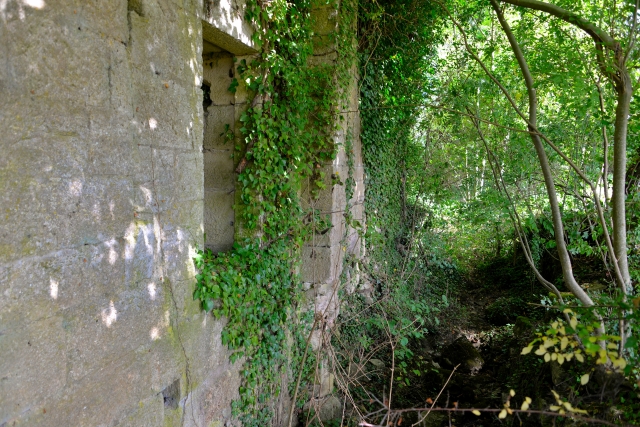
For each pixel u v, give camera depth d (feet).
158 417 8.14
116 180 7.06
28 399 5.63
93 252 6.63
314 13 16.33
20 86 5.45
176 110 8.62
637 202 15.21
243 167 12.40
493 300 27.91
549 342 7.13
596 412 8.81
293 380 14.32
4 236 5.30
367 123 22.39
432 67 28.02
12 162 5.38
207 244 12.89
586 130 14.57
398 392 16.21
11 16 5.32
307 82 14.93
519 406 12.36
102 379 6.84
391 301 20.15
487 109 17.62
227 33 10.61
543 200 17.49
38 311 5.75
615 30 11.07
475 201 20.70
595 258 20.94
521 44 13.14
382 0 22.70
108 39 6.86
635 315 7.50
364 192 23.17
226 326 10.53
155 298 8.04
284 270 13.41
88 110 6.48
